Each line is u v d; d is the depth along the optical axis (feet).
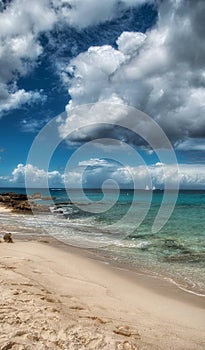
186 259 40.04
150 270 34.58
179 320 20.59
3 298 18.65
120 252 44.27
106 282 28.86
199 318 21.16
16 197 162.91
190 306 23.59
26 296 19.76
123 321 19.12
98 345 13.82
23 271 28.96
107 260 39.17
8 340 12.96
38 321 15.37
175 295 26.13
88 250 45.62
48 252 40.83
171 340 16.83
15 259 34.24
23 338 13.39
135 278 31.12
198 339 17.47
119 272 33.17
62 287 25.55
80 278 29.37
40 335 13.94
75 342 13.79
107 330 16.26
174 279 31.09
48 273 29.73
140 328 18.21
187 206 137.08
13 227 70.85
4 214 107.24
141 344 15.38
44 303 18.86
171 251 44.98
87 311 20.02
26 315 15.98
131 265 36.81
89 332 14.98
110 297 24.39
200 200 191.83
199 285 29.25
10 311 16.37
